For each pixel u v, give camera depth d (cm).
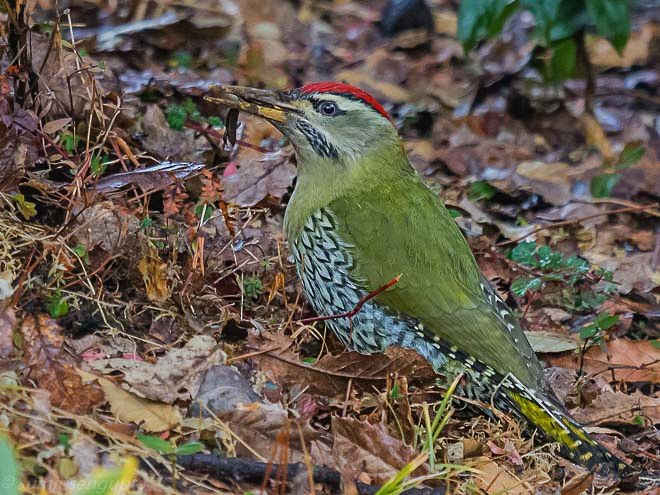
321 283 830
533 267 1002
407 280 801
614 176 1170
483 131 1284
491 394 783
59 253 734
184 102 1070
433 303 796
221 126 1059
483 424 764
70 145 848
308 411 720
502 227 1088
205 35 1283
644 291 1023
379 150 851
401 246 810
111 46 1193
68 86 850
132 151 921
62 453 579
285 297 833
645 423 825
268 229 941
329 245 818
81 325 731
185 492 595
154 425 638
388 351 756
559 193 1161
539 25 1112
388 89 1325
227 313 789
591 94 1292
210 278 834
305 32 1395
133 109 986
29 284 714
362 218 818
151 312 768
